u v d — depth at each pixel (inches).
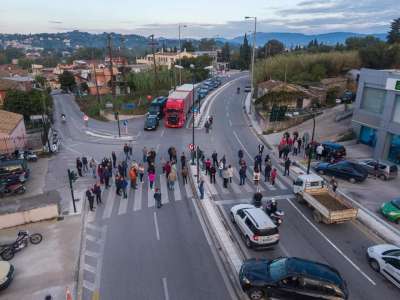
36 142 1299.2
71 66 5113.2
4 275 520.1
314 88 2000.5
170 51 5787.4
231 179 953.5
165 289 521.0
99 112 1951.3
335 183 871.1
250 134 1480.1
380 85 1121.4
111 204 808.9
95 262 589.0
